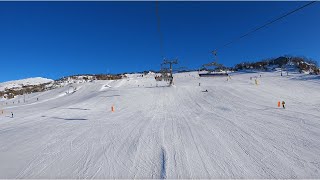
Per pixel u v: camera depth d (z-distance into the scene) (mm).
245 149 12758
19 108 57875
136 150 13188
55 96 94938
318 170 9781
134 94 54312
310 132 15555
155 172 10148
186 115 26891
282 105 30312
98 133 18031
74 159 12133
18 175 10312
